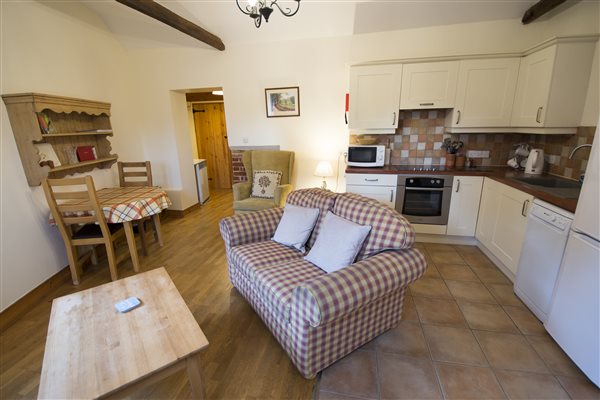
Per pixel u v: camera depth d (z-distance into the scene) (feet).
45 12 8.77
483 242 9.34
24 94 7.34
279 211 8.01
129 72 13.08
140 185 11.09
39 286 7.86
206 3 10.06
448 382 4.88
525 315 6.52
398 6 9.64
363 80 10.16
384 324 5.83
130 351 3.77
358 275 4.50
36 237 7.94
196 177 16.20
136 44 12.57
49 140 8.69
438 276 8.27
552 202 5.82
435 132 11.03
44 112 8.45
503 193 8.11
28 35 8.20
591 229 4.61
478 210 9.62
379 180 10.20
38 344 6.03
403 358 5.39
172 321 4.34
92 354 3.73
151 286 5.27
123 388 3.38
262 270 5.78
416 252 5.34
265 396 4.71
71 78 9.79
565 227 5.39
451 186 9.67
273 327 5.68
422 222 10.23
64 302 4.80
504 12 9.33
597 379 4.51
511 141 10.44
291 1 9.76
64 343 3.91
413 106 10.03
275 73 12.18
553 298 5.66
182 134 14.43
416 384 4.85
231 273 7.58
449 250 9.96
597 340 4.49
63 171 9.16
